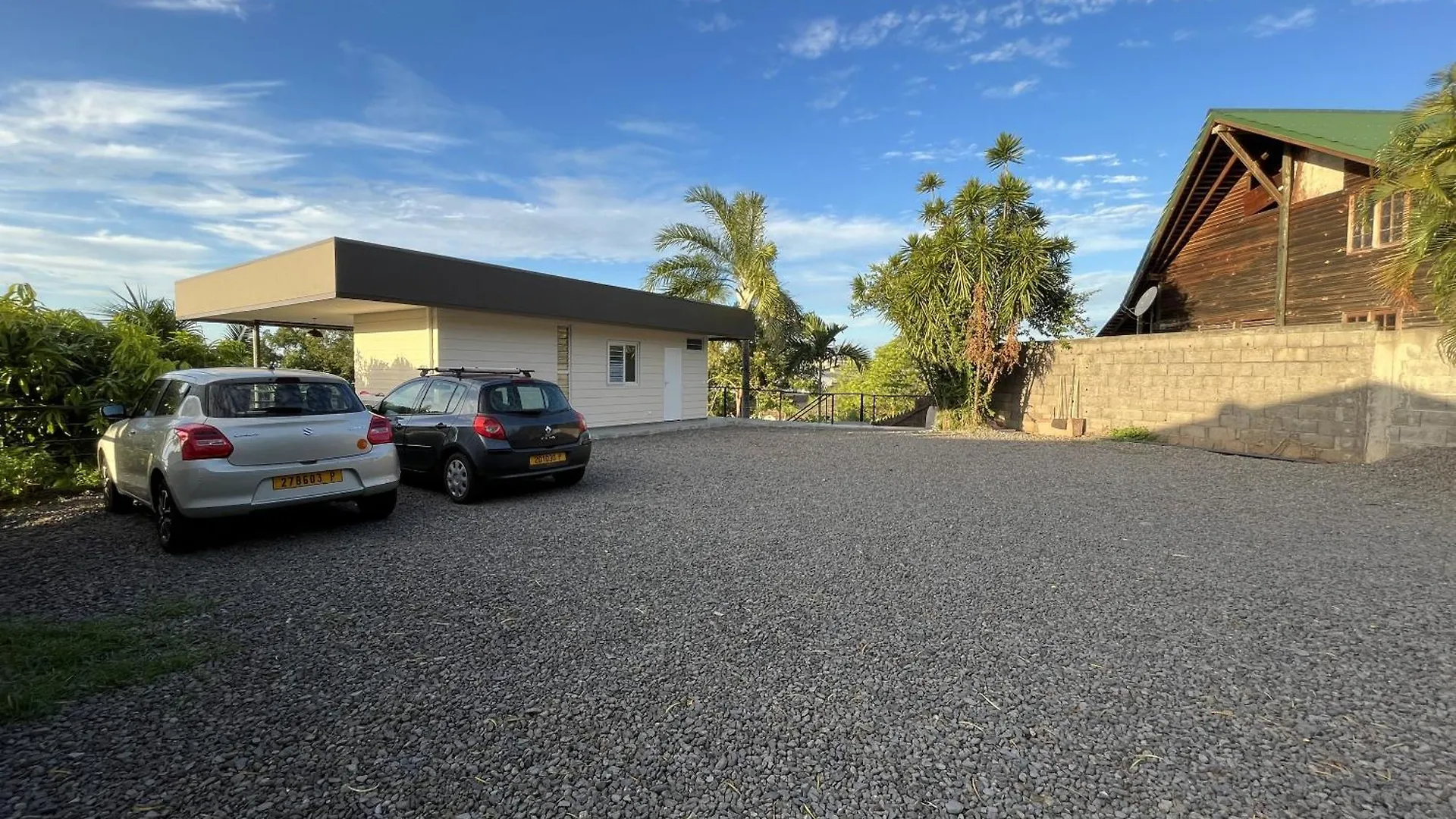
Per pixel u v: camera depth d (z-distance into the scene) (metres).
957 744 2.68
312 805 2.29
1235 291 16.30
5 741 2.67
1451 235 7.75
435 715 2.89
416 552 5.45
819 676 3.27
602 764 2.55
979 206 16.03
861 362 24.58
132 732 2.75
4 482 7.43
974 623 3.95
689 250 22.38
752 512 7.01
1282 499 7.68
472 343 13.03
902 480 9.07
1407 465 9.16
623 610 4.14
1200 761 2.55
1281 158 14.88
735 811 2.28
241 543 5.73
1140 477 9.31
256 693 3.08
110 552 5.41
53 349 8.30
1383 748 2.64
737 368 25.36
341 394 6.24
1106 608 4.18
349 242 9.94
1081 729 2.79
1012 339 15.78
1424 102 7.59
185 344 10.04
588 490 8.32
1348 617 4.02
